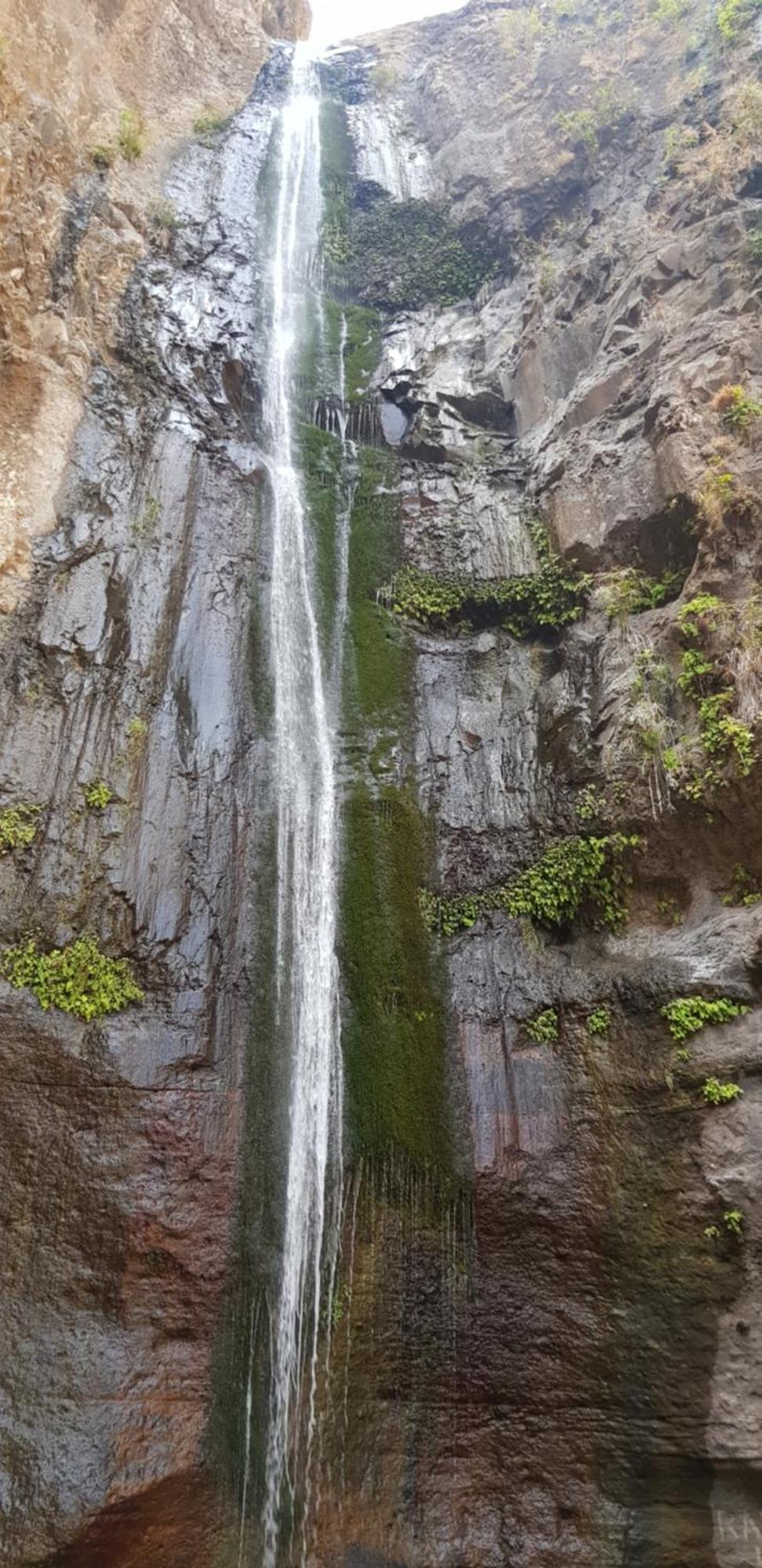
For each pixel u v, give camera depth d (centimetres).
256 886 780
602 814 814
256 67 1809
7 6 1087
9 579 820
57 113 1098
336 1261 665
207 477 1013
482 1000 763
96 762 766
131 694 815
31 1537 508
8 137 977
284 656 935
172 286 1207
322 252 1518
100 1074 645
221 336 1196
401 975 775
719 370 937
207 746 830
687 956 723
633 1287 636
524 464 1147
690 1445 589
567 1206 668
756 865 742
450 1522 600
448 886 830
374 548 1066
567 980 761
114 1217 607
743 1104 650
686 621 827
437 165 1655
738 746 732
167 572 909
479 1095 717
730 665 774
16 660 784
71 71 1200
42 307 982
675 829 776
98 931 698
